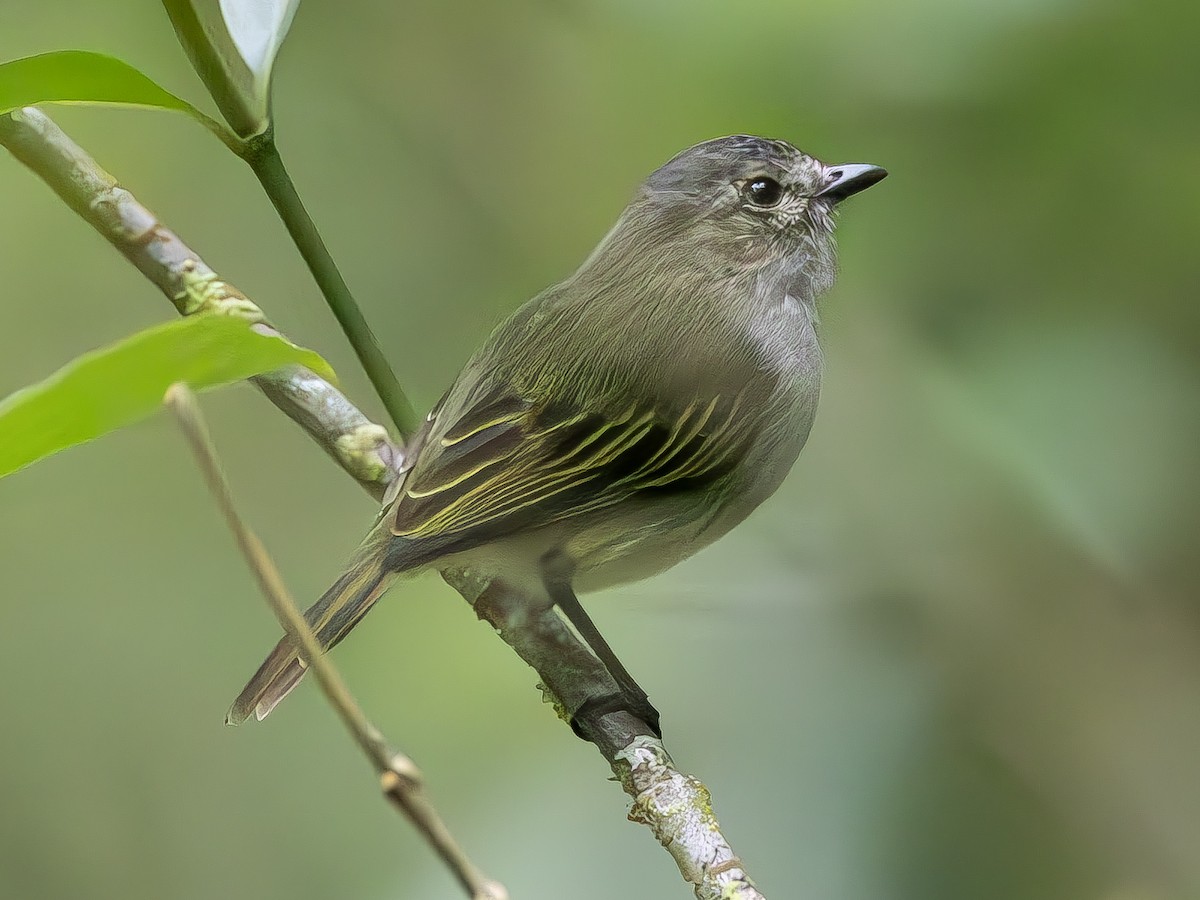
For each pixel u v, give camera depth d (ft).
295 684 8.06
